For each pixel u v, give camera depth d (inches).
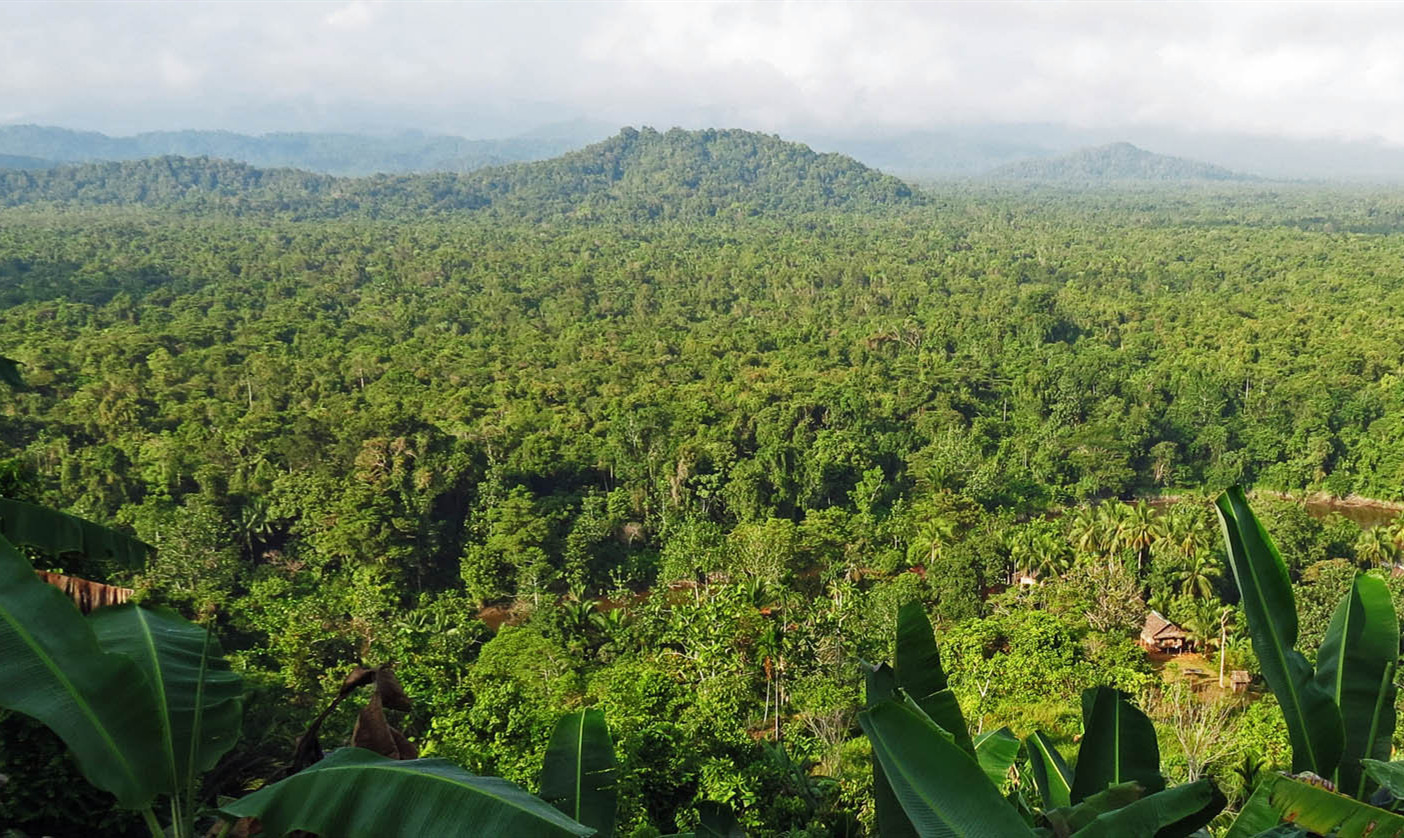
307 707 749.3
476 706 685.9
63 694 151.5
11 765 269.6
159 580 1552.7
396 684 207.2
